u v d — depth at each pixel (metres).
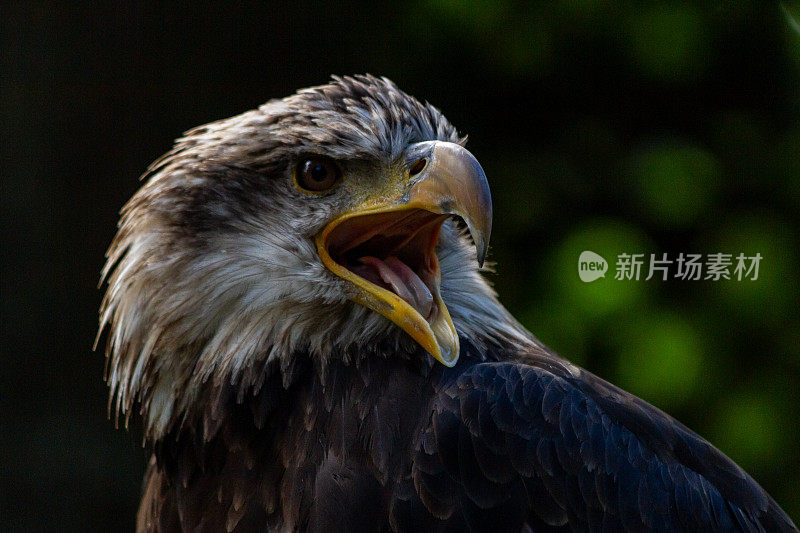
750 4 4.78
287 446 4.41
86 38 5.55
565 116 4.98
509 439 4.38
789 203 4.79
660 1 4.77
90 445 5.46
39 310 5.52
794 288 4.76
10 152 5.50
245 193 4.42
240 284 4.42
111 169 5.60
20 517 5.32
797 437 4.75
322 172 4.42
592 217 4.80
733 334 4.76
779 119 4.84
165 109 5.61
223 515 4.42
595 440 4.39
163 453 4.44
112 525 5.38
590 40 4.79
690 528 4.39
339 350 4.42
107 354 4.46
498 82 4.96
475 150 5.03
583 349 4.75
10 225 5.50
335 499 4.39
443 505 4.38
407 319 4.40
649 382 4.74
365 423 4.40
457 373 4.41
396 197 4.41
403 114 4.42
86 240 5.59
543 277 4.77
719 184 4.78
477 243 4.39
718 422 4.75
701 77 4.80
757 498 4.43
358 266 4.43
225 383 4.42
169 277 4.42
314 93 4.43
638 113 4.94
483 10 4.79
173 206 4.43
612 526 4.38
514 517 4.38
